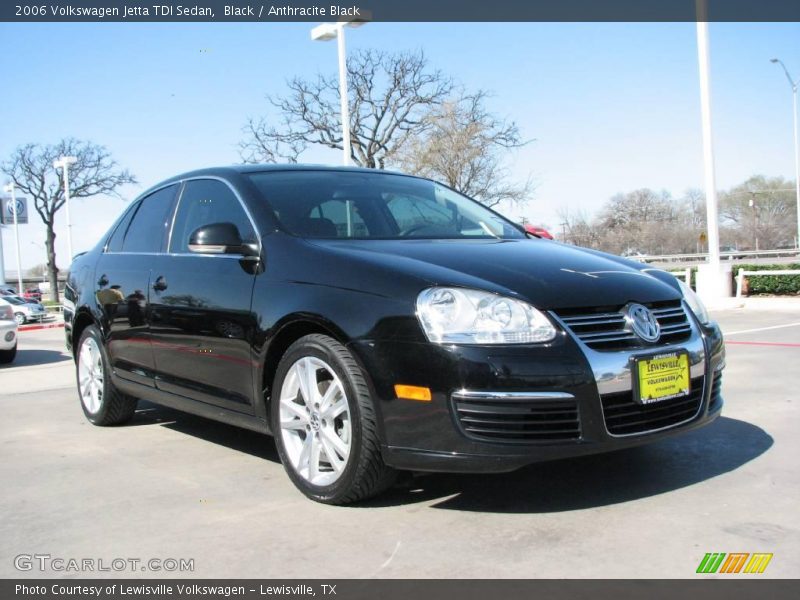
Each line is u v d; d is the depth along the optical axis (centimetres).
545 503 349
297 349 365
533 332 320
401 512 344
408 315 326
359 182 477
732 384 637
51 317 2933
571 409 318
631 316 342
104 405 547
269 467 430
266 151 3441
